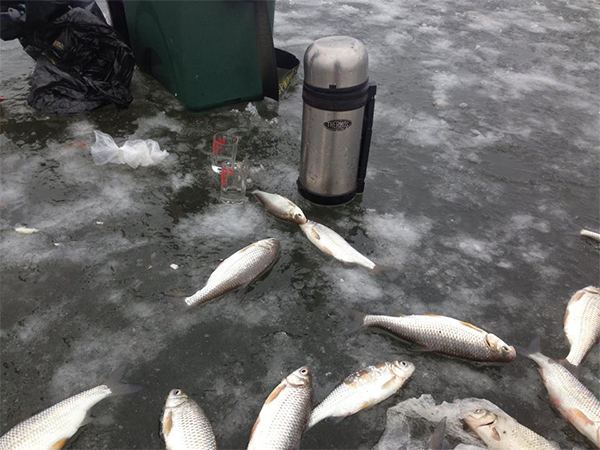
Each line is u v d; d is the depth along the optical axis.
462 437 0.60
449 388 0.65
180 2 1.03
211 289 0.73
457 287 0.80
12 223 0.85
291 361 0.67
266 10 1.10
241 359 0.67
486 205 0.98
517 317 0.75
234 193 0.93
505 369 0.68
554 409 0.64
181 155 1.06
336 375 0.66
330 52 0.79
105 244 0.83
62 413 0.58
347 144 0.87
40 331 0.69
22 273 0.77
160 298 0.74
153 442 0.58
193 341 0.69
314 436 0.59
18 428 0.56
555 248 0.89
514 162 1.11
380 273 0.80
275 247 0.81
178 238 0.85
